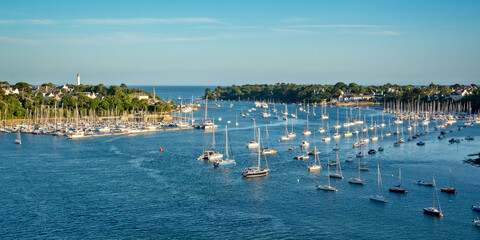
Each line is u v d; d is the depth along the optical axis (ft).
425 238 382.01
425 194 500.74
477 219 420.36
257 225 412.36
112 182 555.69
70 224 411.75
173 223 416.87
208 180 568.82
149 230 399.85
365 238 382.83
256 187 536.01
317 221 421.59
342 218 428.97
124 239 380.37
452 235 386.93
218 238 383.45
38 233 390.01
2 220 419.13
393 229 400.88
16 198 485.15
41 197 490.08
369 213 441.27
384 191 514.27
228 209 455.63
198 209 455.63
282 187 535.60
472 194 498.69
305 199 487.20
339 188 528.63
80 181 559.38
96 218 427.74
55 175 588.91
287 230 400.88
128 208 456.86
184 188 531.09
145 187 534.37
